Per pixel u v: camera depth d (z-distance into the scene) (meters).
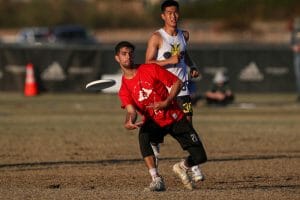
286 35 130.88
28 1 166.50
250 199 22.64
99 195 23.33
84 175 29.72
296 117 52.19
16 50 69.69
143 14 157.12
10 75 70.00
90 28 155.50
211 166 31.98
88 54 69.38
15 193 24.02
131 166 31.95
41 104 60.28
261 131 44.44
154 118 23.77
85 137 41.56
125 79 23.75
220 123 48.31
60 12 160.00
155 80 23.61
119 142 39.75
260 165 32.25
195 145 23.89
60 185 27.38
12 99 64.31
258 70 70.44
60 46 70.00
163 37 27.00
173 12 26.94
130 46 23.58
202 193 23.66
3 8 164.00
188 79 27.36
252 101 63.53
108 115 52.97
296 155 35.44
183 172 24.80
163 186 24.02
